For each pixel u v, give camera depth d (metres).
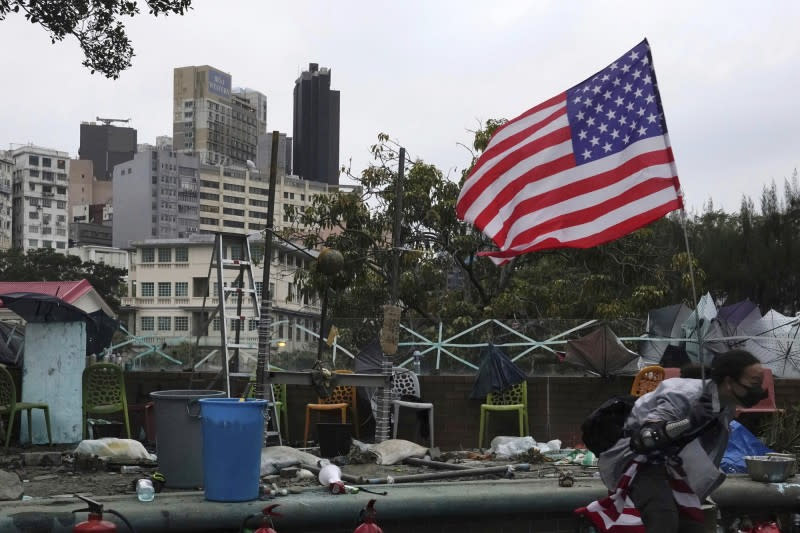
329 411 11.31
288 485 7.26
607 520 5.00
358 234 18.61
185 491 6.87
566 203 7.16
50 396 9.84
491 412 11.46
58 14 10.20
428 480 7.67
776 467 7.72
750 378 4.63
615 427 5.04
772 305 35.78
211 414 6.34
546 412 11.62
